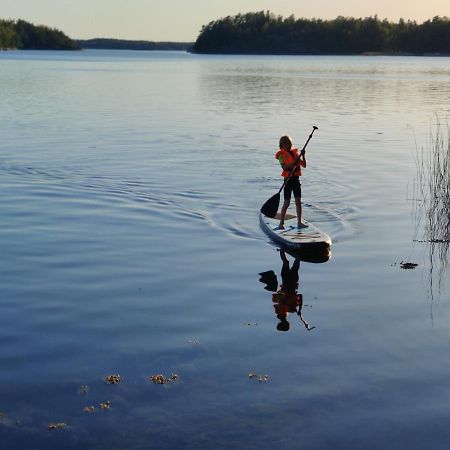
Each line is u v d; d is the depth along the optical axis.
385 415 6.05
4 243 11.16
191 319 8.16
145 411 6.08
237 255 10.83
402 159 19.64
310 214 13.46
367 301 8.88
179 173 17.39
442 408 6.17
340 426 5.87
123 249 10.99
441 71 86.56
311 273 10.00
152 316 8.23
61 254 10.64
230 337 7.65
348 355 7.23
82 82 55.31
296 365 6.98
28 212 13.26
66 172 17.16
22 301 8.64
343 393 6.42
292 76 71.44
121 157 19.52
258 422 5.92
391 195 15.13
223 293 9.08
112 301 8.70
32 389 6.43
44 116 29.44
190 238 11.73
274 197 12.13
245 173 17.55
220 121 29.19
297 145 22.53
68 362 6.98
